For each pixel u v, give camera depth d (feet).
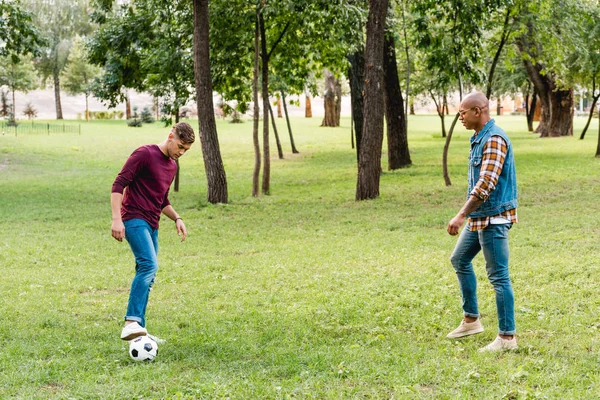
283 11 61.31
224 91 72.02
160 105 68.85
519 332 19.36
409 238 39.27
